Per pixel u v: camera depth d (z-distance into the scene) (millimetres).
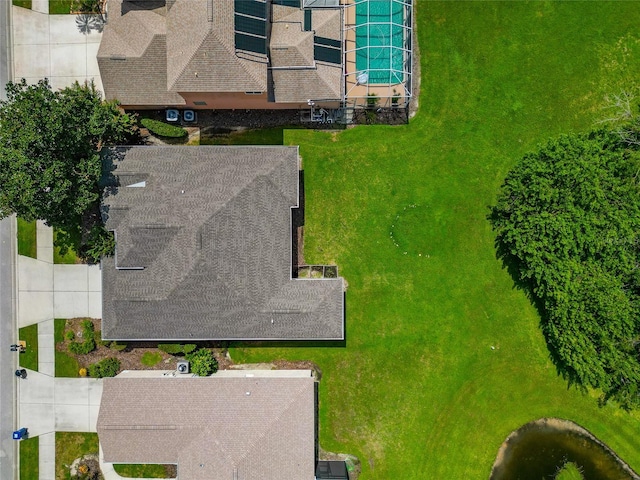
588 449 32812
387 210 33188
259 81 28250
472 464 32844
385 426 33031
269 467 29875
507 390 33031
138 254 30219
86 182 28156
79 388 33312
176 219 29641
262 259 30438
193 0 27781
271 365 33188
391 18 32062
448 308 33094
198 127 33062
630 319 28203
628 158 29953
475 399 33031
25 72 33344
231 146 30922
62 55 33156
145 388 30781
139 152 30641
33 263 33344
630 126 30969
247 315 30531
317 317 30734
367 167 33188
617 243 28406
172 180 30078
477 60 33031
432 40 33000
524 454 32906
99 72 32688
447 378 33062
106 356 33281
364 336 33156
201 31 27312
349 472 32938
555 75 33031
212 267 29688
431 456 32875
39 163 26047
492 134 33062
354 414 33156
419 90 33062
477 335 33031
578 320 28781
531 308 33000
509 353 33000
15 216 33375
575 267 28656
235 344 33188
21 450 33438
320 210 33219
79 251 33062
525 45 33000
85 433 33312
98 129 27969
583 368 29062
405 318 33094
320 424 33156
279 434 30109
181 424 30062
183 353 33094
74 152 28078
